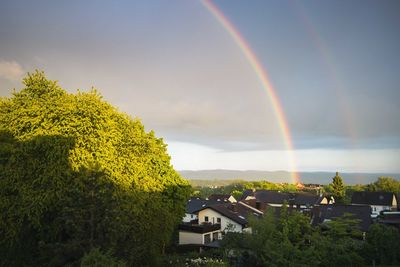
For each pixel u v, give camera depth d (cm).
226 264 2291
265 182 15150
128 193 1861
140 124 2698
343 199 8138
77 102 2120
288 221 2580
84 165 1827
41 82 2291
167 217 2216
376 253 2762
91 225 1612
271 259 2233
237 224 4131
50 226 1797
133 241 1750
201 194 11294
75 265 1588
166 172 2875
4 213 1714
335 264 2391
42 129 1928
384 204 7375
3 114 2102
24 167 1828
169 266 2325
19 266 1831
